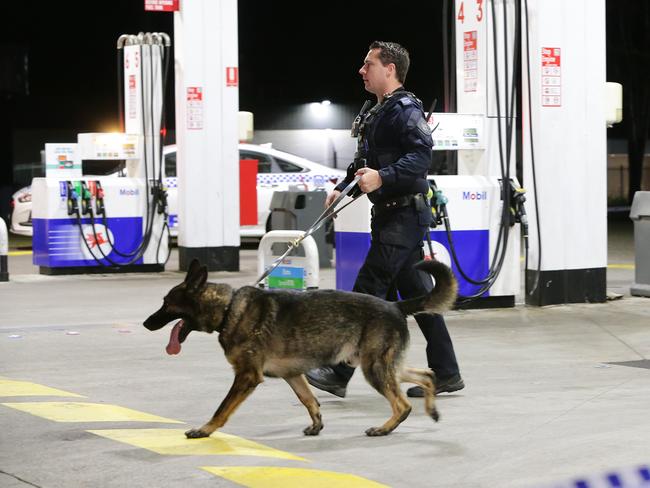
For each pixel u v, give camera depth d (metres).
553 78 11.84
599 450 5.85
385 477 5.40
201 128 15.79
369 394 7.64
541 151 11.85
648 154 46.22
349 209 11.16
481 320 11.02
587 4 11.99
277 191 17.77
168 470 5.44
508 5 11.77
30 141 37.34
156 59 15.97
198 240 15.90
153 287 14.08
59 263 15.41
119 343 9.73
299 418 6.84
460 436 6.27
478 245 11.52
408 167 7.02
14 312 11.71
